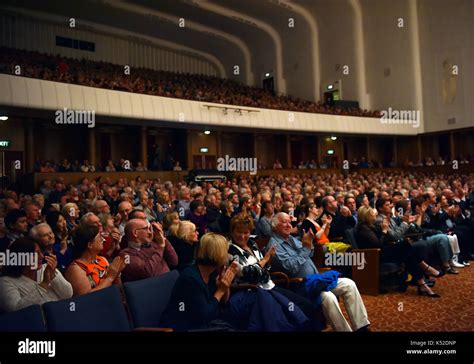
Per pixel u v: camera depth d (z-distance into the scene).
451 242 6.54
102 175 14.59
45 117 14.74
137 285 3.10
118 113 14.89
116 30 25.02
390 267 5.39
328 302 3.49
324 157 24.59
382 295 5.40
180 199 8.67
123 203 5.52
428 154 24.36
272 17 26.84
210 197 7.42
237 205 8.16
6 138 15.38
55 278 2.96
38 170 14.11
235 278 3.47
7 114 13.70
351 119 22.33
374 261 5.36
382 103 25.55
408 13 24.14
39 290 2.84
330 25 26.86
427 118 23.88
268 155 23.66
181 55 29.08
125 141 19.16
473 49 21.70
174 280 3.32
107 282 3.17
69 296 2.99
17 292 2.79
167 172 16.44
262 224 6.20
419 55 24.11
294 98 27.69
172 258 3.99
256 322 3.11
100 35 25.11
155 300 3.12
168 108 16.39
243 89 26.47
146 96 15.86
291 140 23.88
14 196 7.57
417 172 22.72
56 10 22.11
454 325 4.16
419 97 24.11
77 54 24.16
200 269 3.09
